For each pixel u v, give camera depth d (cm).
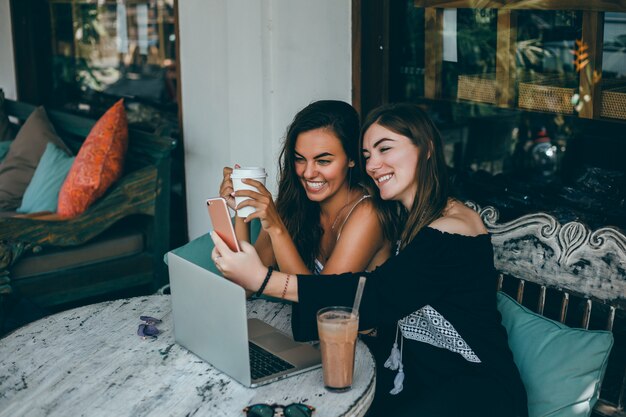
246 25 331
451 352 208
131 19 449
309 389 181
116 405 177
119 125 368
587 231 223
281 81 330
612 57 272
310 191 237
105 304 235
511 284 304
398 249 221
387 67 335
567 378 203
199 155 390
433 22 319
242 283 203
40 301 346
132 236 367
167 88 433
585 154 288
